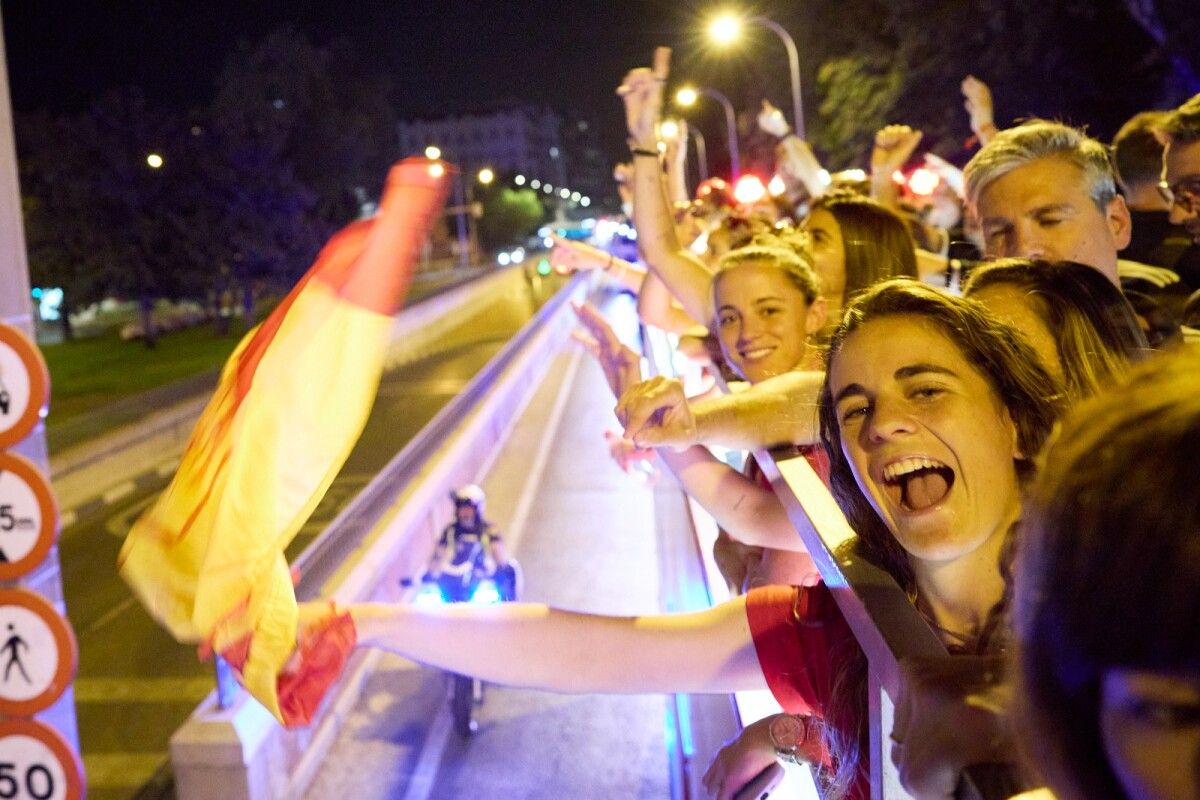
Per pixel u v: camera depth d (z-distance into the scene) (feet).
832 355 4.62
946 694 3.21
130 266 169.68
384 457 73.82
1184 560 1.85
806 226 10.34
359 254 5.56
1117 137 12.35
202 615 5.45
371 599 26.68
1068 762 2.14
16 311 16.20
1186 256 11.11
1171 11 68.13
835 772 5.22
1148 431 1.96
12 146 16.37
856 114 102.68
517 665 5.87
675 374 15.26
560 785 20.16
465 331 179.01
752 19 82.89
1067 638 2.04
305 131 235.40
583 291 140.77
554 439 52.01
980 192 8.50
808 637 5.69
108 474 77.77
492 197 411.75
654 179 11.60
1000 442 4.19
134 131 167.02
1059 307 5.77
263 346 5.63
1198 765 1.90
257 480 5.53
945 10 86.38
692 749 11.32
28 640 15.93
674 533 18.65
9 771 16.01
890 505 4.30
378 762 21.48
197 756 17.88
